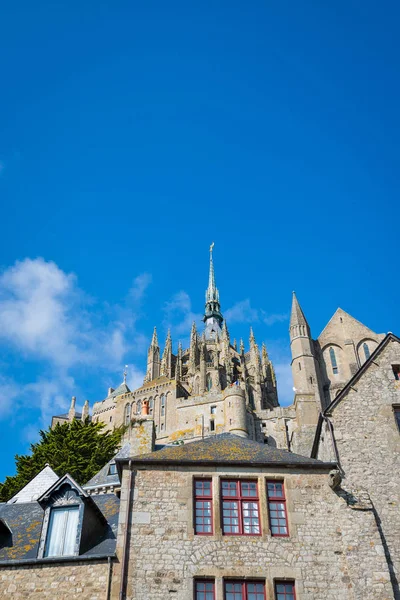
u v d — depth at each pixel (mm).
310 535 19453
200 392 105312
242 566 18781
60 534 20031
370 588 18312
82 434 56375
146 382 116125
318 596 18281
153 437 28344
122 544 19000
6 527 21812
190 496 20109
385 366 24234
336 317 83750
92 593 18172
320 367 80625
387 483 21203
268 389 115125
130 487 20250
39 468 50094
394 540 19875
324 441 23531
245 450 22172
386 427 22594
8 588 18547
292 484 20531
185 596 18125
